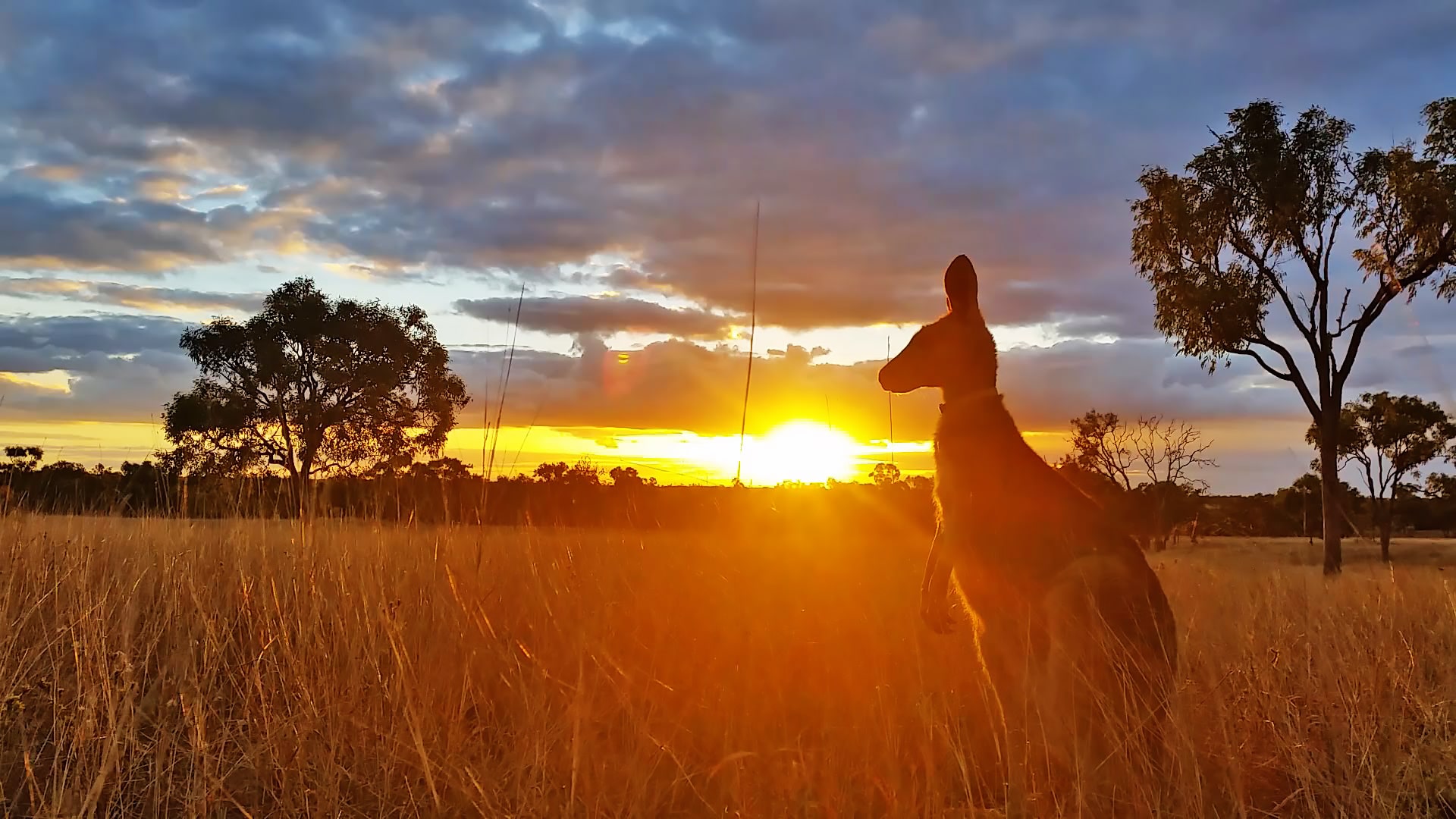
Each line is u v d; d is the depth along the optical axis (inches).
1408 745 152.9
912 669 186.9
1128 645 145.9
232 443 729.6
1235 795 129.4
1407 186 813.9
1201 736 148.9
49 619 181.9
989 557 164.2
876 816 134.0
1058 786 139.7
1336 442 883.4
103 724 141.5
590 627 176.2
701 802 133.7
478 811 119.9
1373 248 866.1
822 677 184.1
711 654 190.4
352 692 149.7
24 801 128.6
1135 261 999.0
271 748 136.9
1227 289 916.0
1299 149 908.6
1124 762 132.5
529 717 138.6
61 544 208.4
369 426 887.7
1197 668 173.5
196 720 133.6
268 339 949.2
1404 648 198.5
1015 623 160.7
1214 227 937.5
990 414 172.4
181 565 201.2
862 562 283.1
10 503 238.7
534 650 167.3
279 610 173.3
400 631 155.5
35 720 151.1
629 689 155.2
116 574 186.7
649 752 137.9
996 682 163.9
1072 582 153.4
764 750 146.4
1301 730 152.2
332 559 197.8
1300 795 141.6
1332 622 217.9
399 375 941.2
